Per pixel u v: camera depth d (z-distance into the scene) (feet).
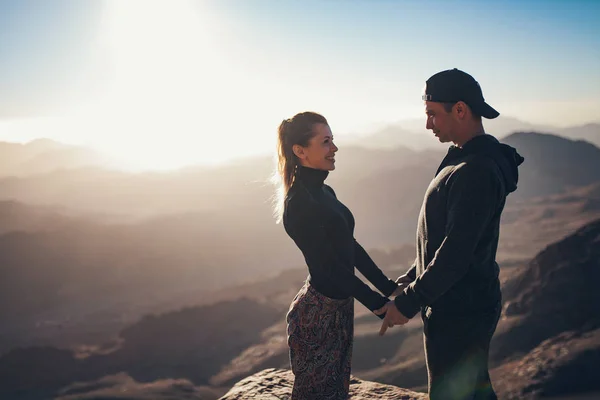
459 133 8.93
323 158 9.06
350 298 9.73
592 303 280.31
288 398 11.99
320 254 8.91
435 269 8.46
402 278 10.51
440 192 8.91
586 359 230.48
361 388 12.63
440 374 9.42
